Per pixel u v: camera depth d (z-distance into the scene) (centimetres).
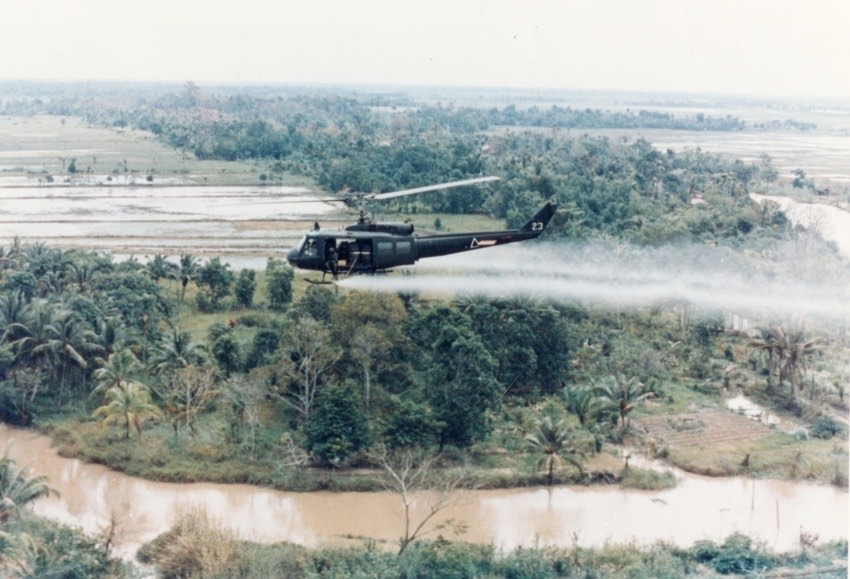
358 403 7775
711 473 7638
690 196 19900
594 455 7850
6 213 18625
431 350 8800
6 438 8169
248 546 6125
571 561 6016
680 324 10888
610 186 18500
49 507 6875
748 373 9794
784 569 6012
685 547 6334
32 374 8662
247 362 8912
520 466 7600
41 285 10706
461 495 7156
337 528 6662
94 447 7800
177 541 6059
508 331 9069
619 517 6912
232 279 11850
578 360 9712
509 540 6488
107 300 9881
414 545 6128
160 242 15725
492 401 7994
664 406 8931
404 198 18950
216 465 7512
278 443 7725
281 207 19788
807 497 7325
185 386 8138
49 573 5588
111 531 6128
